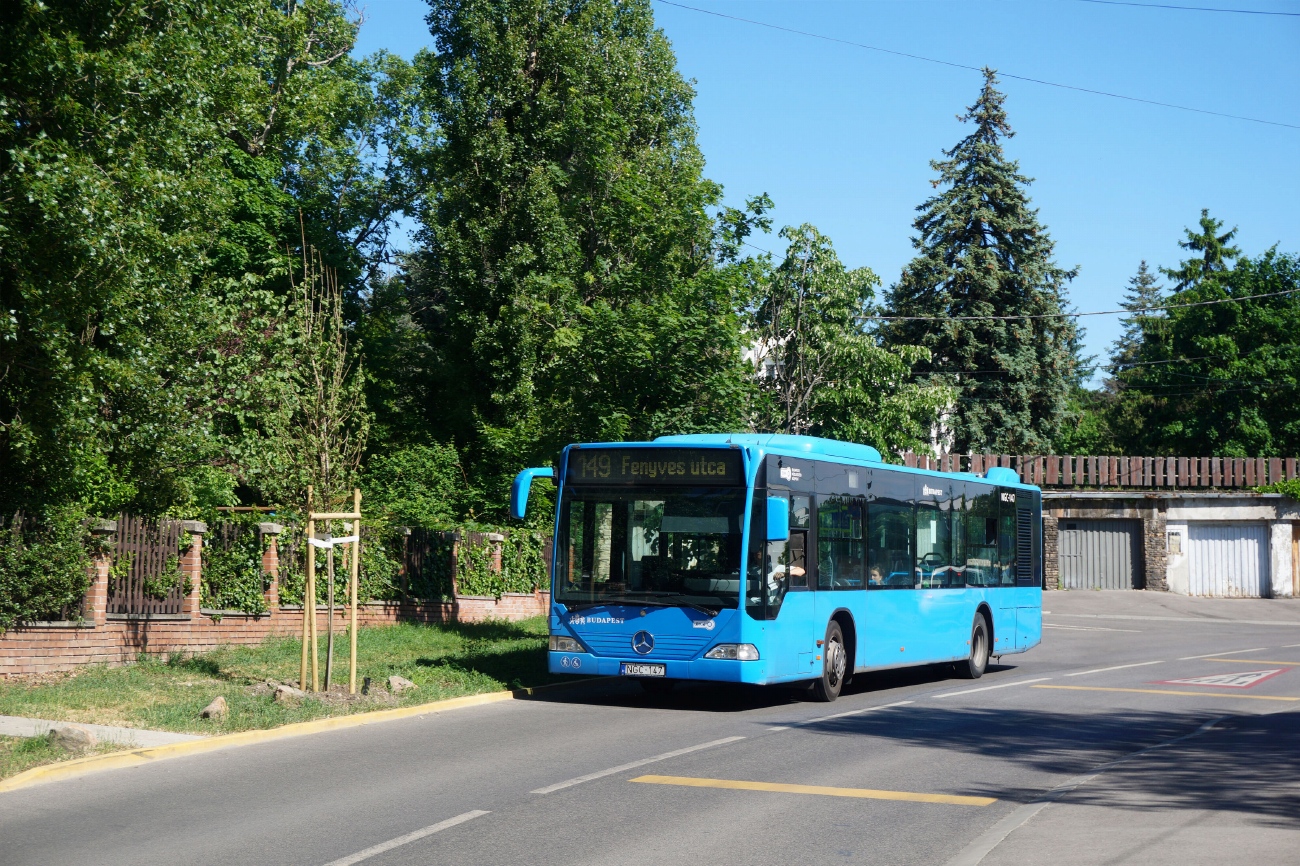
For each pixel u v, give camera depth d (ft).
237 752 37.99
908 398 99.45
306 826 27.73
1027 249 178.19
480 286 130.41
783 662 51.08
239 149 106.93
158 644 57.72
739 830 27.76
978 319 173.68
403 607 80.07
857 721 47.62
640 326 66.85
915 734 43.93
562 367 68.69
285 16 107.14
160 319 56.54
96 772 34.35
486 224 130.21
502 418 128.98
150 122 51.39
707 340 67.41
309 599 48.88
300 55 109.09
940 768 36.47
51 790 31.71
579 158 129.80
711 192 83.61
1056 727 46.14
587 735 42.70
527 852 25.41
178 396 60.13
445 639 71.31
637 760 37.27
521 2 132.26
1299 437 198.18
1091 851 25.02
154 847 25.68
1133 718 49.26
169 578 58.34
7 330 44.24
